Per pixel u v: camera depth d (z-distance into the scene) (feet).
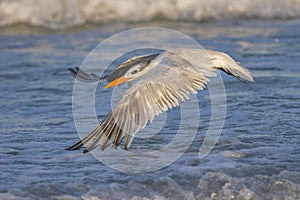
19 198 32.22
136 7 78.28
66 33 72.54
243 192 33.58
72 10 76.13
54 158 37.40
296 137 40.24
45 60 60.13
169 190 33.55
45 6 75.61
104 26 75.82
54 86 52.24
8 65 58.23
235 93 49.37
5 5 75.00
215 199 33.17
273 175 34.83
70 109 46.70
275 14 79.61
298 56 60.13
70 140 40.55
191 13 78.95
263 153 37.70
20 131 42.01
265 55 60.80
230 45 65.36
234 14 79.61
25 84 52.85
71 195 32.76
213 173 34.83
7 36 70.64
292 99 47.91
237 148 38.50
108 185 33.65
